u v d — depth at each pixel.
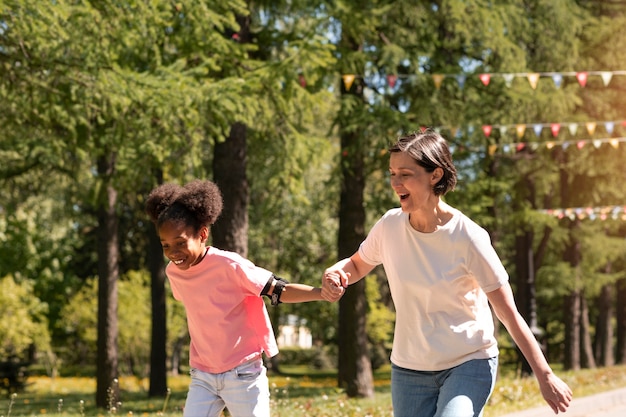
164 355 22.38
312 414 10.22
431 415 4.25
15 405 20.61
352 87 16.84
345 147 17.03
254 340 4.46
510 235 26.88
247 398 4.41
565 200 26.88
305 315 35.72
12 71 10.49
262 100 11.99
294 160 13.70
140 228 34.94
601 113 23.67
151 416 11.23
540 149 23.05
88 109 10.86
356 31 15.62
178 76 10.72
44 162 17.56
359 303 17.78
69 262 38.53
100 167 17.83
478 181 18.70
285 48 13.31
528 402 12.34
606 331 33.88
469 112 17.08
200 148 11.99
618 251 27.42
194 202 4.30
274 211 16.14
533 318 25.19
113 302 19.14
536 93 17.92
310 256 33.50
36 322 35.50
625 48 23.44
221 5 11.25
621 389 14.12
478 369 4.09
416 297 4.17
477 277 4.04
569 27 19.80
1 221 35.16
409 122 15.98
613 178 25.72
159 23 10.44
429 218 4.07
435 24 17.00
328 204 23.61
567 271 26.83
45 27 9.41
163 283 22.50
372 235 4.36
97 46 9.95
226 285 4.38
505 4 17.39
